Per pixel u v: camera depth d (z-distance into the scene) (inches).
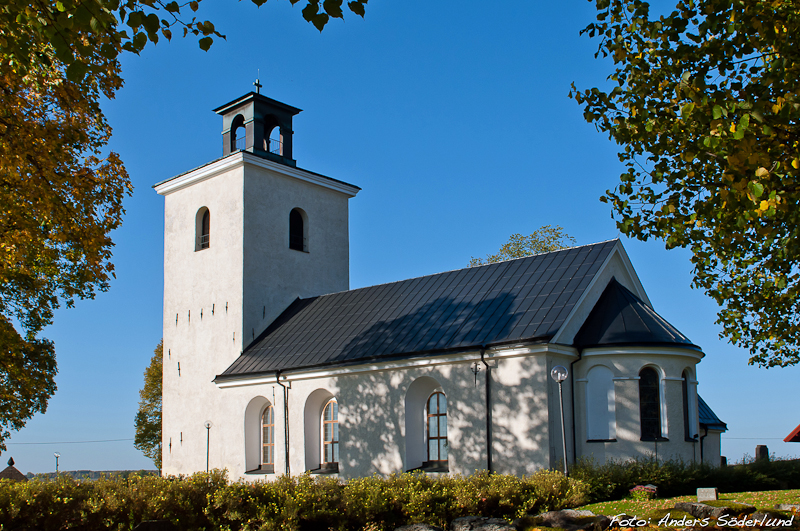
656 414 829.2
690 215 556.1
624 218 583.8
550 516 577.6
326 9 323.3
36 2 357.4
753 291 671.8
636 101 530.0
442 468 895.1
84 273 792.3
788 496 645.9
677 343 838.5
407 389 928.9
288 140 1344.7
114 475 669.3
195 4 368.2
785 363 740.7
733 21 450.3
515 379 833.5
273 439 1104.8
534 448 804.6
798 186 431.5
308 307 1241.4
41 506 590.9
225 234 1261.1
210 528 630.5
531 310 889.5
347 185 1414.9
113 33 365.4
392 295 1113.4
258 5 326.6
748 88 422.3
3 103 642.8
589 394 849.5
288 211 1315.2
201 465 1216.2
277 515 631.2
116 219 800.3
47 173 669.9
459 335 904.3
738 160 403.9
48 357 1242.6
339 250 1398.9
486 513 646.5
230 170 1268.5
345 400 994.1
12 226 681.0
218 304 1248.8
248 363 1144.2
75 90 706.2
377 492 650.8
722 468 802.8
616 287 934.4
